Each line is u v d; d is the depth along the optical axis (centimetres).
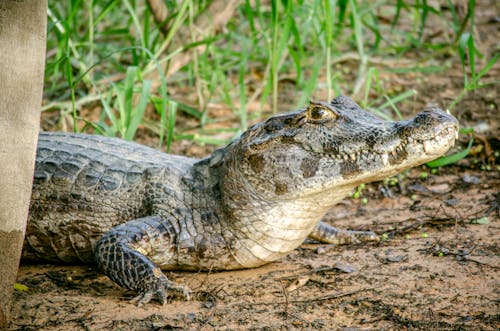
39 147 969
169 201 880
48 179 920
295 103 1545
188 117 1487
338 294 790
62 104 1345
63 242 909
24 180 690
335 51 1723
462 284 804
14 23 668
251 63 1745
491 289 786
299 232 851
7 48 666
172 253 862
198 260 866
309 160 806
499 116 1451
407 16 2225
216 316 742
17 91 675
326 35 1347
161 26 1392
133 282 800
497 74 1709
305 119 811
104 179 916
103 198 905
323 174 802
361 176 794
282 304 772
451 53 1869
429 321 712
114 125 1184
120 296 808
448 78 1698
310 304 769
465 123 1424
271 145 820
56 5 1659
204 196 879
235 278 855
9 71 668
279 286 825
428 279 823
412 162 776
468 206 1073
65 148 965
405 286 806
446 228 995
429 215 1049
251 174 828
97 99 1395
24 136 684
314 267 885
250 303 777
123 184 912
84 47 1562
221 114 1497
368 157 786
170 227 861
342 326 714
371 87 1631
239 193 841
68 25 1237
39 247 918
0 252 683
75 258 919
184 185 895
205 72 1451
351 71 1738
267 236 846
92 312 759
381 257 909
